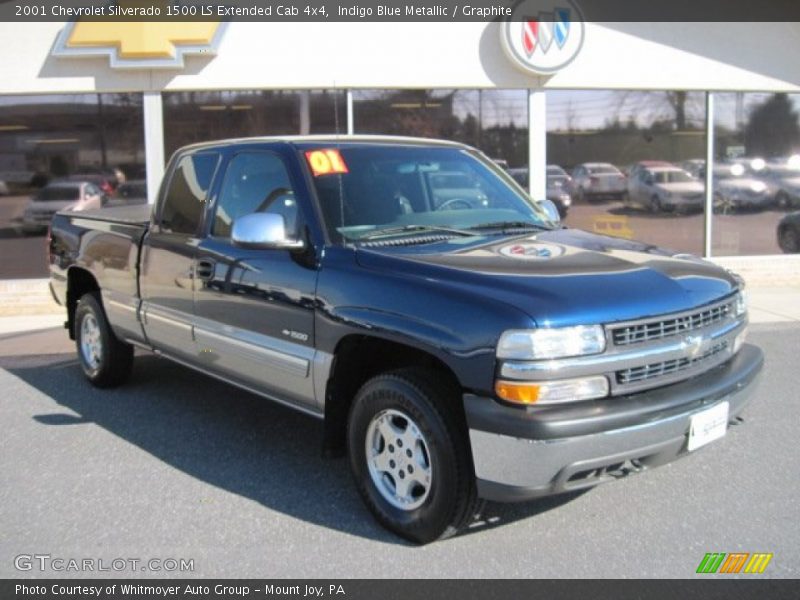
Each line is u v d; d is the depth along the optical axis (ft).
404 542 12.55
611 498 14.06
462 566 11.78
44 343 27.91
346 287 13.09
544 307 11.11
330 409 13.69
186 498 14.29
